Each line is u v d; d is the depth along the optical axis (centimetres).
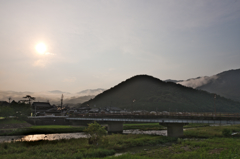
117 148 3872
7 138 5625
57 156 3014
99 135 4047
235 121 4916
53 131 7031
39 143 4206
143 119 6194
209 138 4884
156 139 4825
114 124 7169
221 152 2902
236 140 4403
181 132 5681
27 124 8519
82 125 9038
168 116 5722
